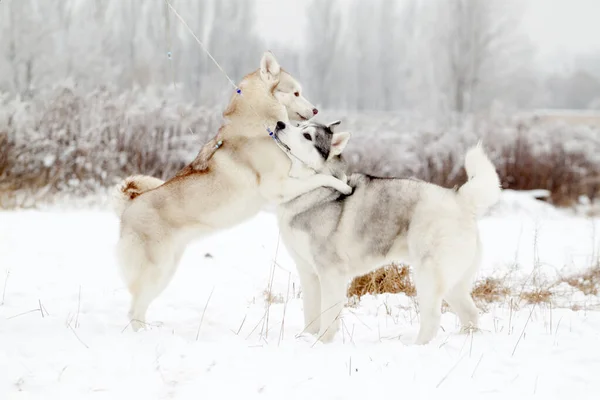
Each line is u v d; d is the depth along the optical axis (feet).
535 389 11.56
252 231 30.55
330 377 12.05
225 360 12.90
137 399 11.02
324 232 15.40
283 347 13.89
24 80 59.36
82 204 37.52
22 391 11.22
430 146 49.73
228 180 16.83
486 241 30.86
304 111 19.06
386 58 101.30
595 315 17.57
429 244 14.75
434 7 76.89
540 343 14.53
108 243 27.22
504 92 74.59
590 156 53.67
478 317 15.80
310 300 16.24
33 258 24.00
